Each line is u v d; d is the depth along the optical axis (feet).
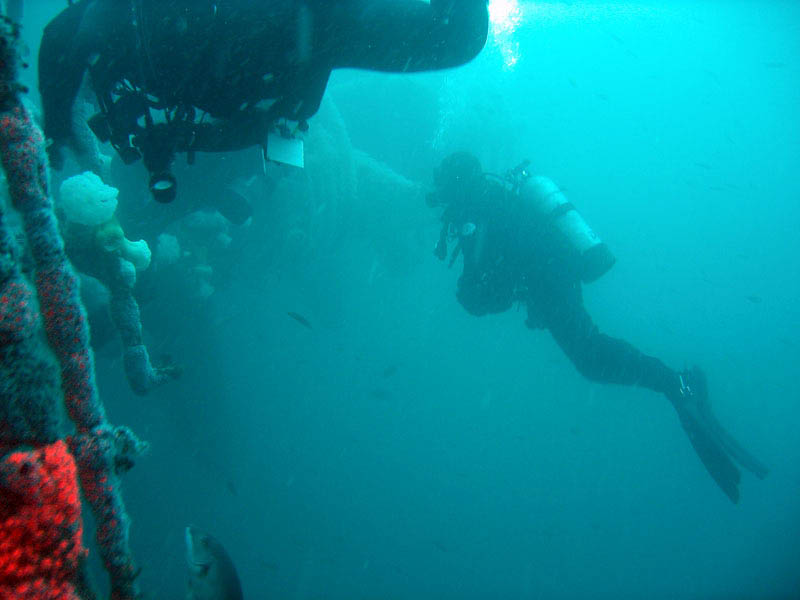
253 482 41.39
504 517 49.11
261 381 42.04
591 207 86.63
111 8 6.77
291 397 46.14
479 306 20.26
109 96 7.41
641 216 90.48
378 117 39.42
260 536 39.17
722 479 21.20
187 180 15.85
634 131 109.60
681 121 133.18
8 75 4.63
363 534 42.37
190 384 26.84
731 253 89.97
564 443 59.36
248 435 39.01
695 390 22.09
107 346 20.11
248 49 6.52
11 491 4.44
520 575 43.16
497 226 18.72
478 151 39.93
